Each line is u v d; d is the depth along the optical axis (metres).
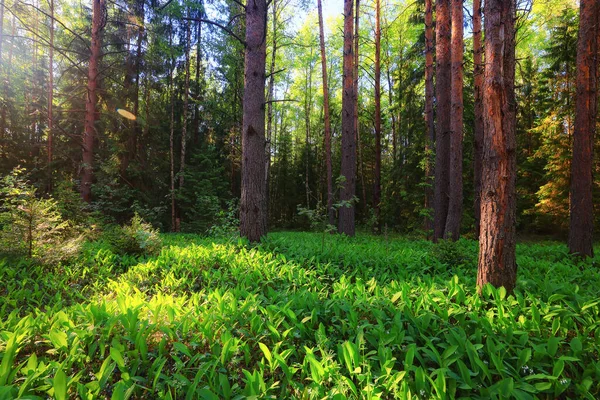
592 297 4.04
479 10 11.22
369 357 2.94
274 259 6.28
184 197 16.25
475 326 3.44
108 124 15.16
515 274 4.31
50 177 13.63
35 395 2.27
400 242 11.32
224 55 18.88
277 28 18.64
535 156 16.64
